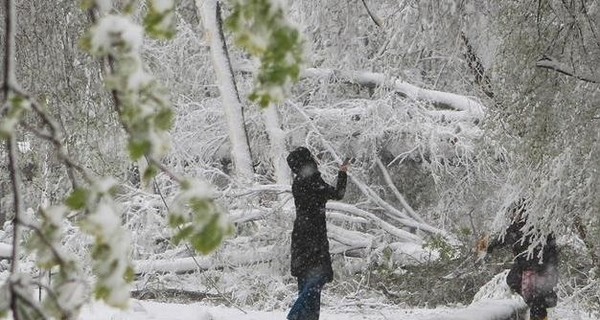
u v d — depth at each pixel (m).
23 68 10.69
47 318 2.71
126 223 20.73
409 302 20.50
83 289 2.76
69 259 2.80
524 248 13.36
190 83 29.11
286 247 21.92
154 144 2.69
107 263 2.55
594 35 11.11
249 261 21.97
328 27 19.97
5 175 11.02
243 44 2.85
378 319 17.38
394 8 16.28
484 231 20.17
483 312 12.18
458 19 13.48
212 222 2.79
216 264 21.78
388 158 30.11
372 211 30.38
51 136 2.92
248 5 2.82
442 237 21.25
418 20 13.94
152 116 2.68
